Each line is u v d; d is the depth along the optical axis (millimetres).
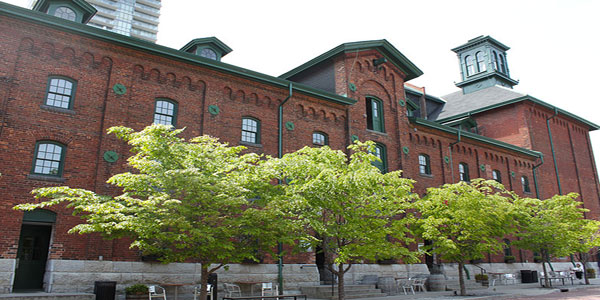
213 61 21125
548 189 38688
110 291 15414
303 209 14367
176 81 20391
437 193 21047
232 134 21453
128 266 17031
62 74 17578
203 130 20438
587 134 46000
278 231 12609
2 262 14859
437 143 31266
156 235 11266
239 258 12602
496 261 31828
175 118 20078
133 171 18078
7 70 16250
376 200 15422
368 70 28094
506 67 47062
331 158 15969
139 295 15969
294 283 20797
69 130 17219
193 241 11883
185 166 12336
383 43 28328
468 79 45656
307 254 21812
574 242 25484
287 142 23125
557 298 19375
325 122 25125
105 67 18734
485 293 22000
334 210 14891
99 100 18203
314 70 29375
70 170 16875
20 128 16188
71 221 16469
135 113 18938
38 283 16844
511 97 39688
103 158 17531
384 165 27234
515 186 35875
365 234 15047
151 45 19500
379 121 28047
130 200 11477
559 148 41656
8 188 15508
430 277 24984
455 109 43031
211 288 16234
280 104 23344
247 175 13000
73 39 18031
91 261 16328
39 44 17250
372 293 21219
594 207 43281
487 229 20406
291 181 15234
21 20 16906
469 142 33438
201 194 11555
